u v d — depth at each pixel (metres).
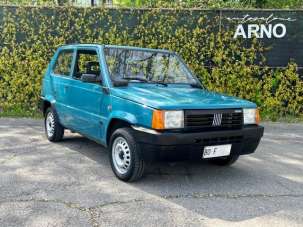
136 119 4.90
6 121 9.44
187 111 4.79
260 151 7.23
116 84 5.48
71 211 4.20
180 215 4.17
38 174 5.43
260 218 4.16
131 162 4.98
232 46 9.93
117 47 6.09
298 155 7.01
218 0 10.78
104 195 4.69
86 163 6.02
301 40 9.90
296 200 4.71
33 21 10.03
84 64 6.20
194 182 5.28
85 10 9.97
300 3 11.86
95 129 5.77
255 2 11.73
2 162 5.96
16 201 4.43
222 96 5.63
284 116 10.14
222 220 4.08
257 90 10.05
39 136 7.89
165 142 4.61
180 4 10.13
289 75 9.98
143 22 9.94
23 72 10.20
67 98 6.55
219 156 5.06
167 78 6.12
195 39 9.95
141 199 4.59
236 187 5.13
